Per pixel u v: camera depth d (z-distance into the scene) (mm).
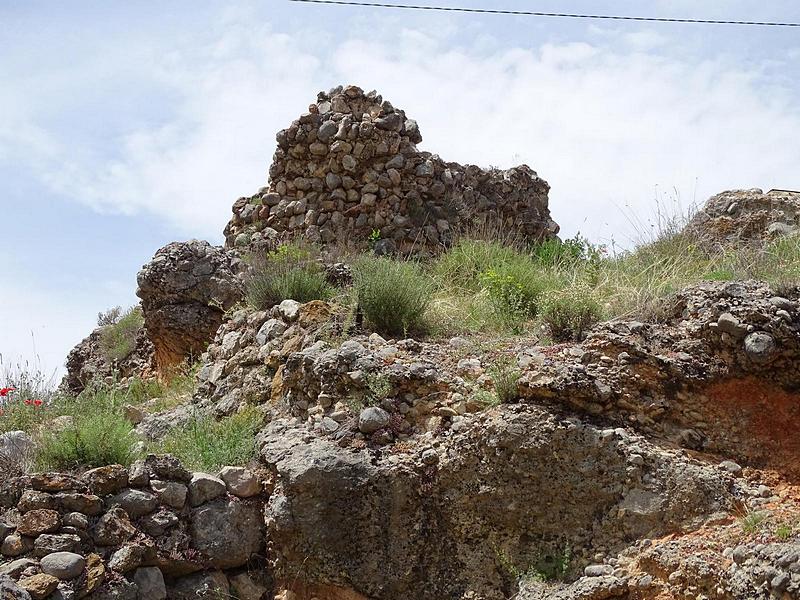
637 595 5566
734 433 6375
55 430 7336
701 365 6590
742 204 11016
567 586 5887
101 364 13484
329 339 7953
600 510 6137
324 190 12266
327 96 12750
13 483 6320
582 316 7852
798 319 6480
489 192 13445
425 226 12156
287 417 7551
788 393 6457
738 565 5246
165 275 10922
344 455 6578
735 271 8398
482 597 6176
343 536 6422
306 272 9500
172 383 10273
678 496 5957
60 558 5895
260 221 12633
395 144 12289
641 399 6484
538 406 6449
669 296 7344
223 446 7293
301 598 6445
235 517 6660
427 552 6375
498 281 9227
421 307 8398
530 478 6281
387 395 6996
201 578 6484
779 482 6070
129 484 6500
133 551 6176
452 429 6594
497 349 7633
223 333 9516
